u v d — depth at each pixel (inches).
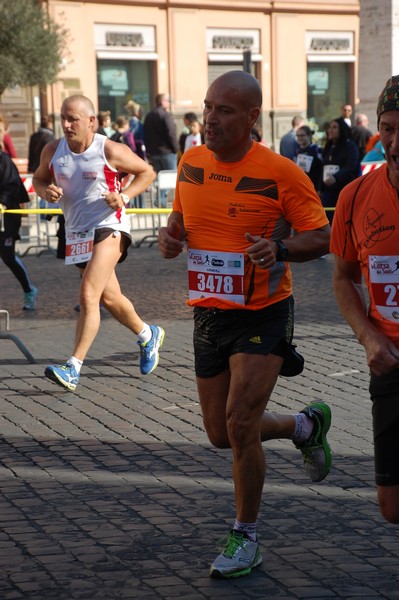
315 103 1835.6
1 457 305.4
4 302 618.8
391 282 184.4
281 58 1769.2
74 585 215.3
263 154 223.0
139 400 371.9
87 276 378.0
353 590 211.2
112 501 266.1
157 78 1635.1
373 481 280.1
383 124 173.6
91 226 382.0
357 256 191.3
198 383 231.6
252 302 221.3
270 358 219.6
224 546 223.6
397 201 180.9
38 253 873.5
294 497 267.4
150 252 876.0
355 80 1875.0
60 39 1358.3
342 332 499.8
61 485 279.3
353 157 798.5
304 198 222.2
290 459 300.7
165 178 991.0
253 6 1722.4
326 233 223.0
